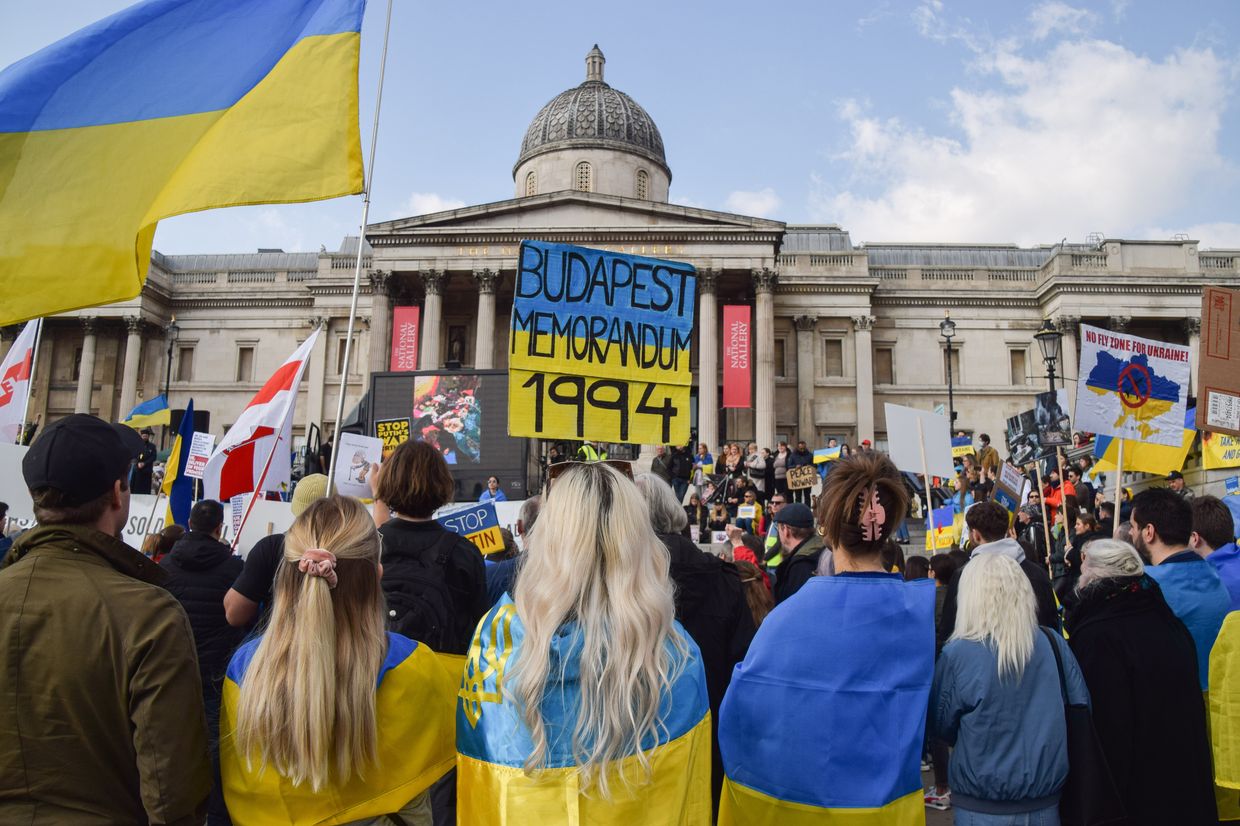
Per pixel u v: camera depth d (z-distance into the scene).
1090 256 57.97
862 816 3.72
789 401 57.19
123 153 6.09
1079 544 10.99
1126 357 10.18
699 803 3.23
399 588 4.79
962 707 4.54
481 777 3.17
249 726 3.21
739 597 4.94
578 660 3.05
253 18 6.69
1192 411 15.96
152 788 3.12
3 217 5.75
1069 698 4.62
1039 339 25.14
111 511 3.59
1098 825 4.41
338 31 6.74
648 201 50.00
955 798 4.61
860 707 3.81
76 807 3.20
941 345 59.81
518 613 3.20
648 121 63.75
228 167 6.30
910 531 29.19
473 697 3.26
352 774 3.34
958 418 58.75
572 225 49.97
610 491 3.29
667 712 3.13
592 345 8.55
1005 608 4.54
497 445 24.92
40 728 3.17
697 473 27.48
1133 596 4.94
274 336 62.16
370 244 54.12
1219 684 5.00
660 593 3.19
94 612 3.25
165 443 53.66
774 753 3.82
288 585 3.36
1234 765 4.89
